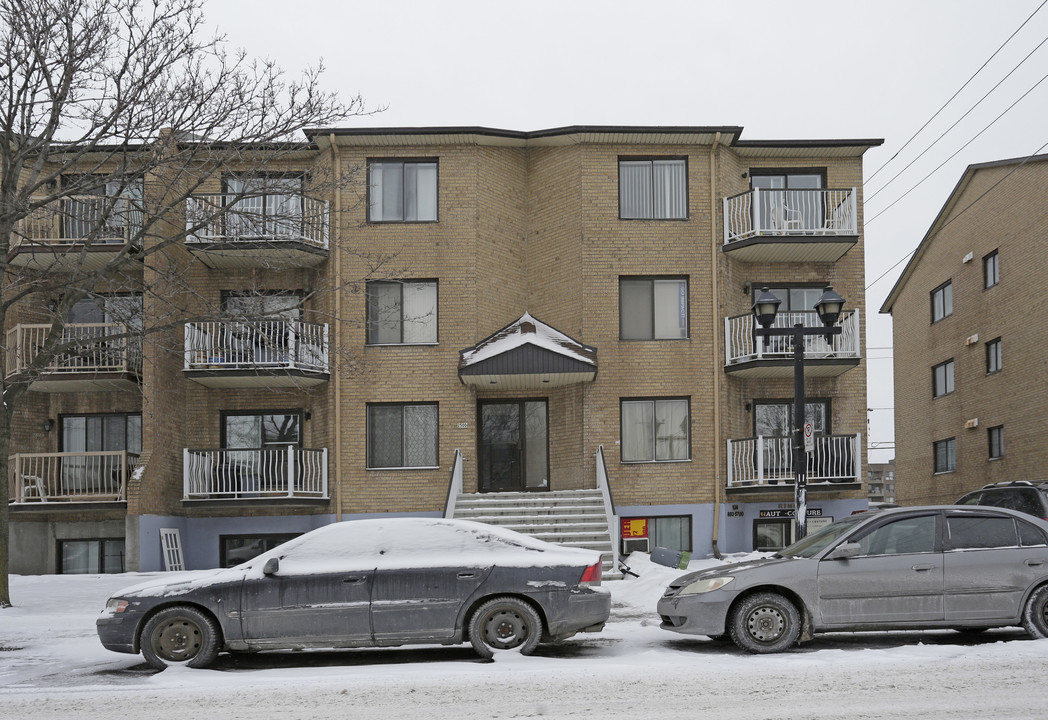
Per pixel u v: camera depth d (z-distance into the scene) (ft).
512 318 72.43
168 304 59.06
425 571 30.40
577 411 70.23
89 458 70.18
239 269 71.77
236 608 29.89
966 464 96.58
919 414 108.99
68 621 40.75
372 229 70.74
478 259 70.79
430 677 26.94
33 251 53.52
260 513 69.31
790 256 71.92
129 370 67.41
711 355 70.18
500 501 66.03
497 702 23.89
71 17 46.78
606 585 50.52
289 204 68.49
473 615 30.37
